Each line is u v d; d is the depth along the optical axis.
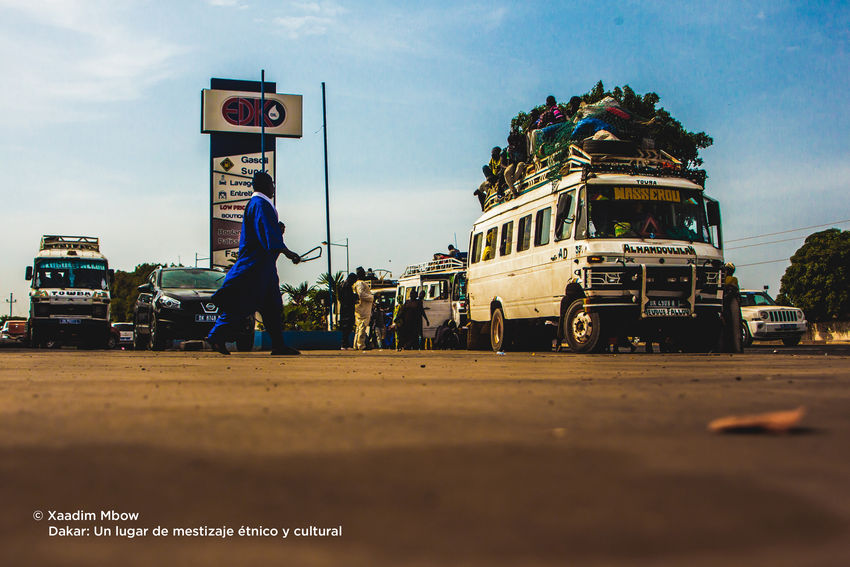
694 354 11.37
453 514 1.25
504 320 15.09
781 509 1.27
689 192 12.23
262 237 9.52
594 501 1.33
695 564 0.99
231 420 2.59
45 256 28.52
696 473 1.58
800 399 3.39
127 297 107.44
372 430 2.32
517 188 14.84
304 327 46.38
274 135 33.06
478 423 2.49
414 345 22.48
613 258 11.52
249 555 1.07
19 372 6.04
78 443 2.04
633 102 28.19
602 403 3.21
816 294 38.62
